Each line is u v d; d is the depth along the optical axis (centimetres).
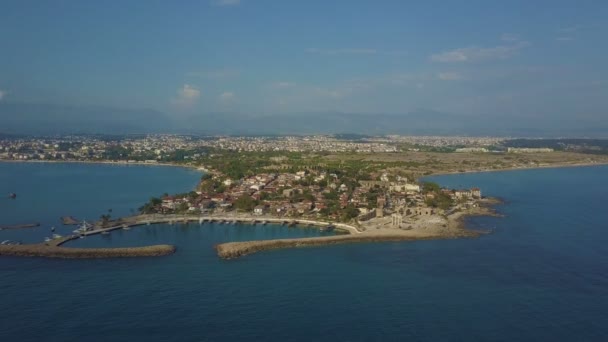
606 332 17762
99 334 17375
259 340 17050
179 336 17262
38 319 18525
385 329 17888
